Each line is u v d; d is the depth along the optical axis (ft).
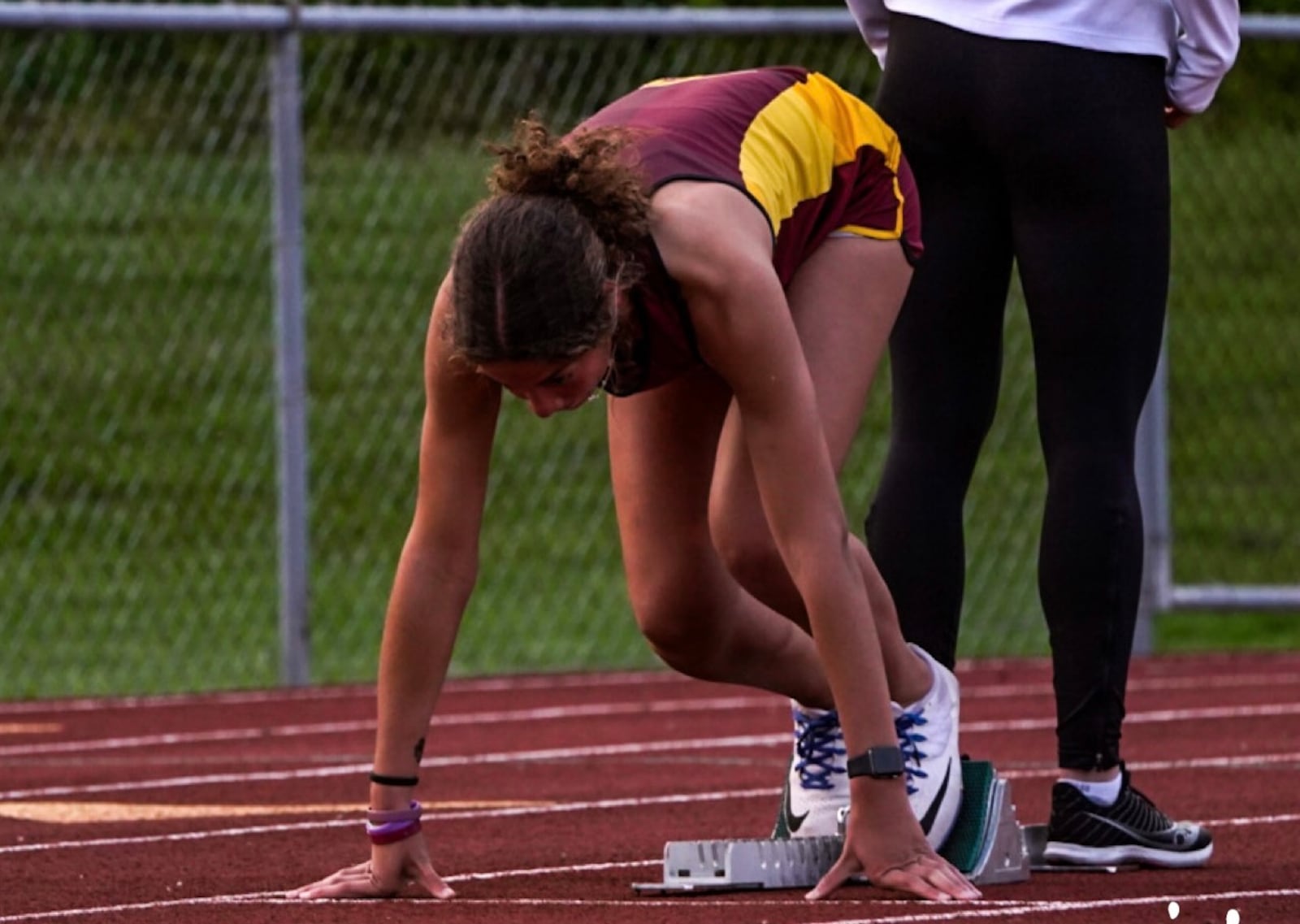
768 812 43.29
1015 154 35.37
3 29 67.62
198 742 60.34
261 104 102.42
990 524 89.30
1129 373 35.70
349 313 102.27
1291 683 71.46
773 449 29.76
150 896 33.35
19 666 79.71
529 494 101.14
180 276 105.29
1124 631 35.50
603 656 83.05
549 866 36.01
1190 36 35.83
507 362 27.35
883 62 38.68
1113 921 28.84
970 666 78.69
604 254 27.73
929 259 36.58
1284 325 127.95
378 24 71.36
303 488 72.38
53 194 102.99
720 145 30.73
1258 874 34.19
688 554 32.96
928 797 33.27
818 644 30.42
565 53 92.38
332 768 53.62
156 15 68.74
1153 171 35.42
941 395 36.73
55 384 104.06
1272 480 116.16
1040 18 35.37
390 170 94.68
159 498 97.76
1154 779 47.52
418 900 31.65
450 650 31.86
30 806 45.52
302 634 73.31
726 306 28.96
